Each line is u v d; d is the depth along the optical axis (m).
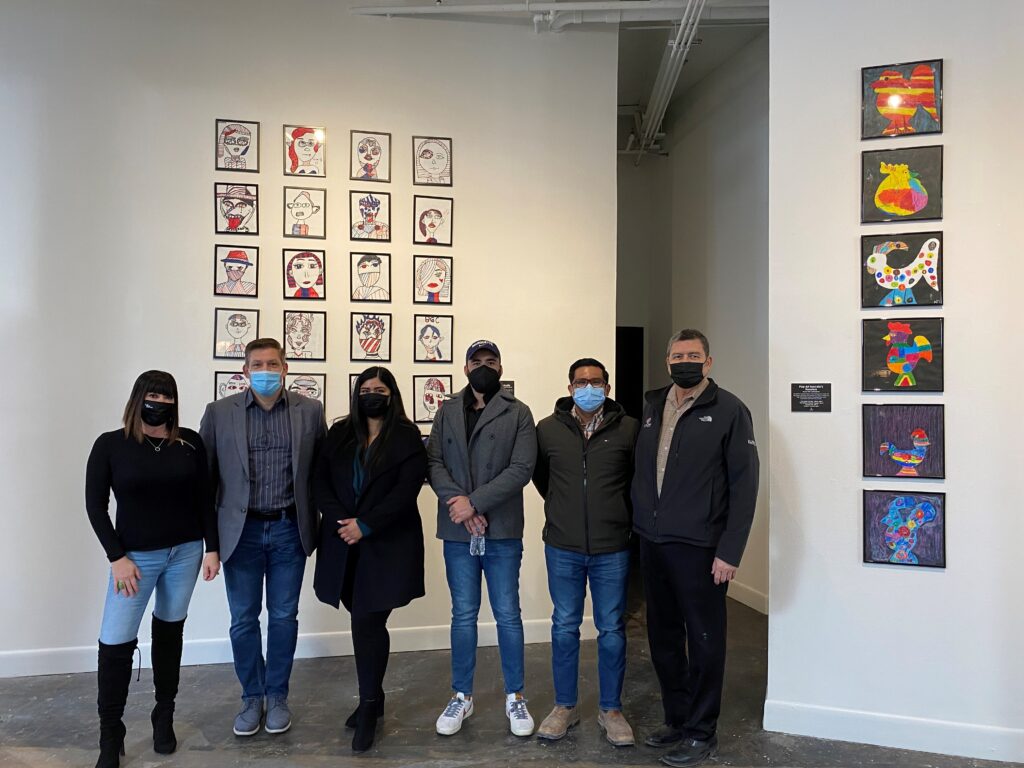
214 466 2.57
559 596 2.55
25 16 3.23
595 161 3.79
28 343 3.21
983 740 2.41
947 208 2.49
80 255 3.26
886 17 2.57
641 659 3.42
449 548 2.62
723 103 4.74
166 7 3.37
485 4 3.63
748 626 3.93
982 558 2.43
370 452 2.47
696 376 2.38
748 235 4.44
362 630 2.45
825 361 2.61
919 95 2.52
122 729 2.37
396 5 3.60
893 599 2.52
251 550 2.53
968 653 2.44
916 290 2.51
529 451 2.54
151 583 2.37
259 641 2.61
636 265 5.82
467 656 2.61
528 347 3.70
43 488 3.21
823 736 2.57
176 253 3.36
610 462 2.51
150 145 3.34
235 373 3.40
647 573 2.50
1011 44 2.43
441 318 3.61
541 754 2.43
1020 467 2.40
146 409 2.33
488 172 3.69
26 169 3.22
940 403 2.48
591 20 3.65
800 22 2.66
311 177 3.50
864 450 2.56
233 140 3.43
